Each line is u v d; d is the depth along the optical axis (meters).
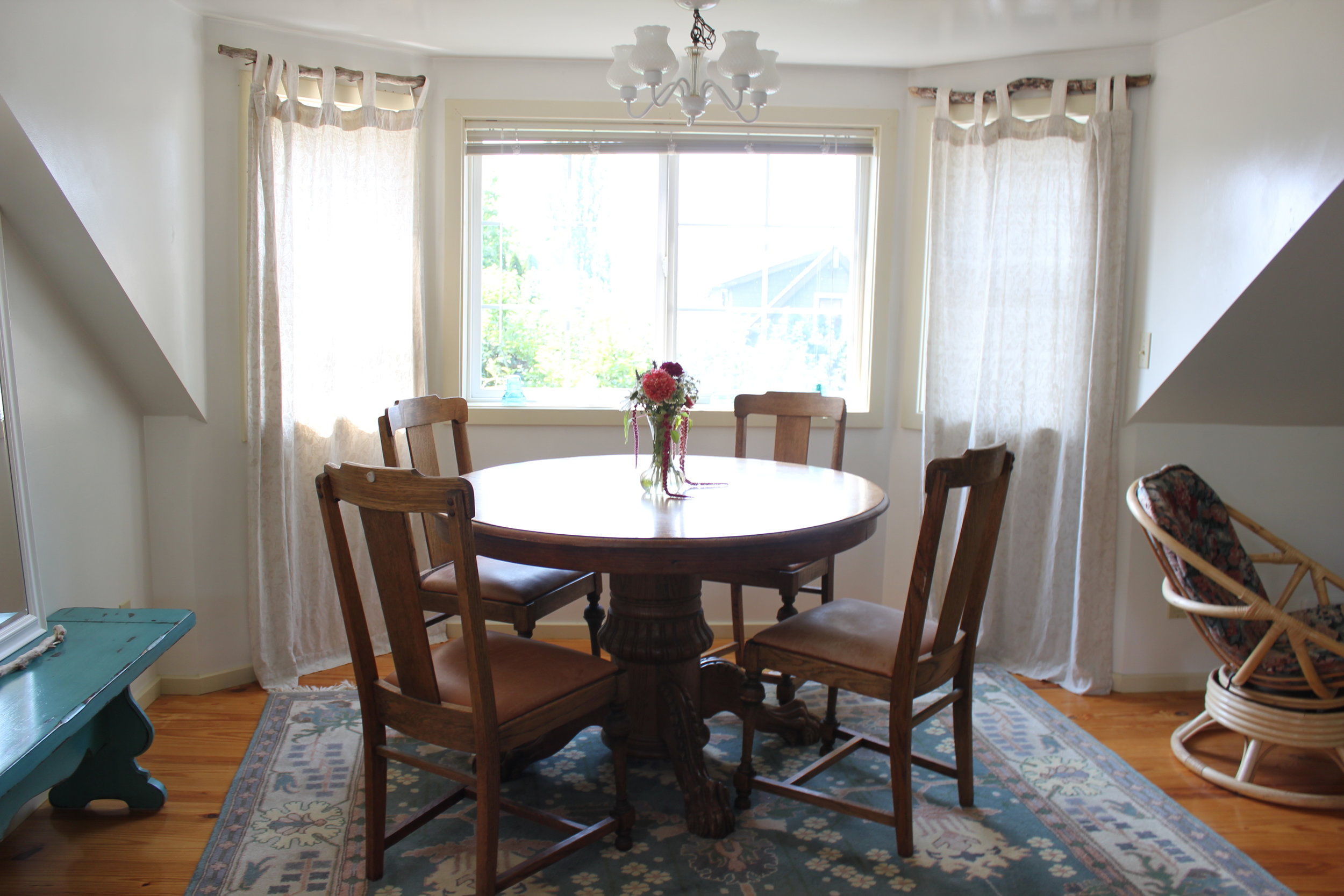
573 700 1.95
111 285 2.47
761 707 2.71
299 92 3.09
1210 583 2.57
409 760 1.92
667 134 3.46
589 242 3.61
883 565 3.67
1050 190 3.18
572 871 2.05
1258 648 2.41
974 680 3.25
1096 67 3.15
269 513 3.06
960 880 2.03
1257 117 2.61
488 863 1.81
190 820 2.27
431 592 2.54
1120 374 3.16
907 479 3.61
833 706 2.65
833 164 3.61
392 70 3.28
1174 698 3.17
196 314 2.92
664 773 2.54
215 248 2.99
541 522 2.04
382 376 3.30
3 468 2.09
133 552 2.87
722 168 3.60
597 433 3.56
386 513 1.73
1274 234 2.54
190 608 3.02
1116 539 3.19
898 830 2.08
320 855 2.10
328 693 3.04
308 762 2.56
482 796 1.79
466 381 3.57
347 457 3.28
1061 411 3.24
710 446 3.62
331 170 3.12
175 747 2.66
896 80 3.45
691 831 2.22
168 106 2.73
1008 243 3.22
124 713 2.24
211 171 2.97
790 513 2.16
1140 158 3.12
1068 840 2.20
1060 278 3.21
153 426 2.94
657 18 2.89
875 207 3.53
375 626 3.41
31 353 2.36
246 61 2.98
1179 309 2.92
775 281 3.65
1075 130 3.14
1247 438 3.17
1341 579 2.80
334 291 3.18
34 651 2.05
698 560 1.95
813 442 3.62
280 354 3.02
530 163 3.55
